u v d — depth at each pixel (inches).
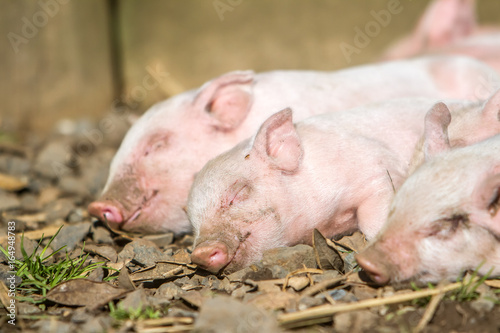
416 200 275.4
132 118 518.9
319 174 339.3
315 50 810.2
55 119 680.4
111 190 408.5
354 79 470.9
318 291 280.4
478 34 698.8
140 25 839.1
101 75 719.1
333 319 259.8
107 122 647.8
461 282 271.6
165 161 406.6
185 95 439.5
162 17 837.2
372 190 343.3
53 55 673.6
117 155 423.8
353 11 808.9
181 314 269.7
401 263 269.7
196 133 412.8
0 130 630.5
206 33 827.4
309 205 335.6
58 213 433.1
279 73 460.4
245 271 307.9
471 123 351.3
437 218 270.1
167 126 416.2
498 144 285.6
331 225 348.8
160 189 406.0
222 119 414.9
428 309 254.8
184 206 406.9
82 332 257.1
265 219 323.9
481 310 256.4
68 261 320.2
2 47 649.0
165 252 350.0
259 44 818.2
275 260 306.3
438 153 297.3
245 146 343.9
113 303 288.0
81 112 697.6
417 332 245.4
